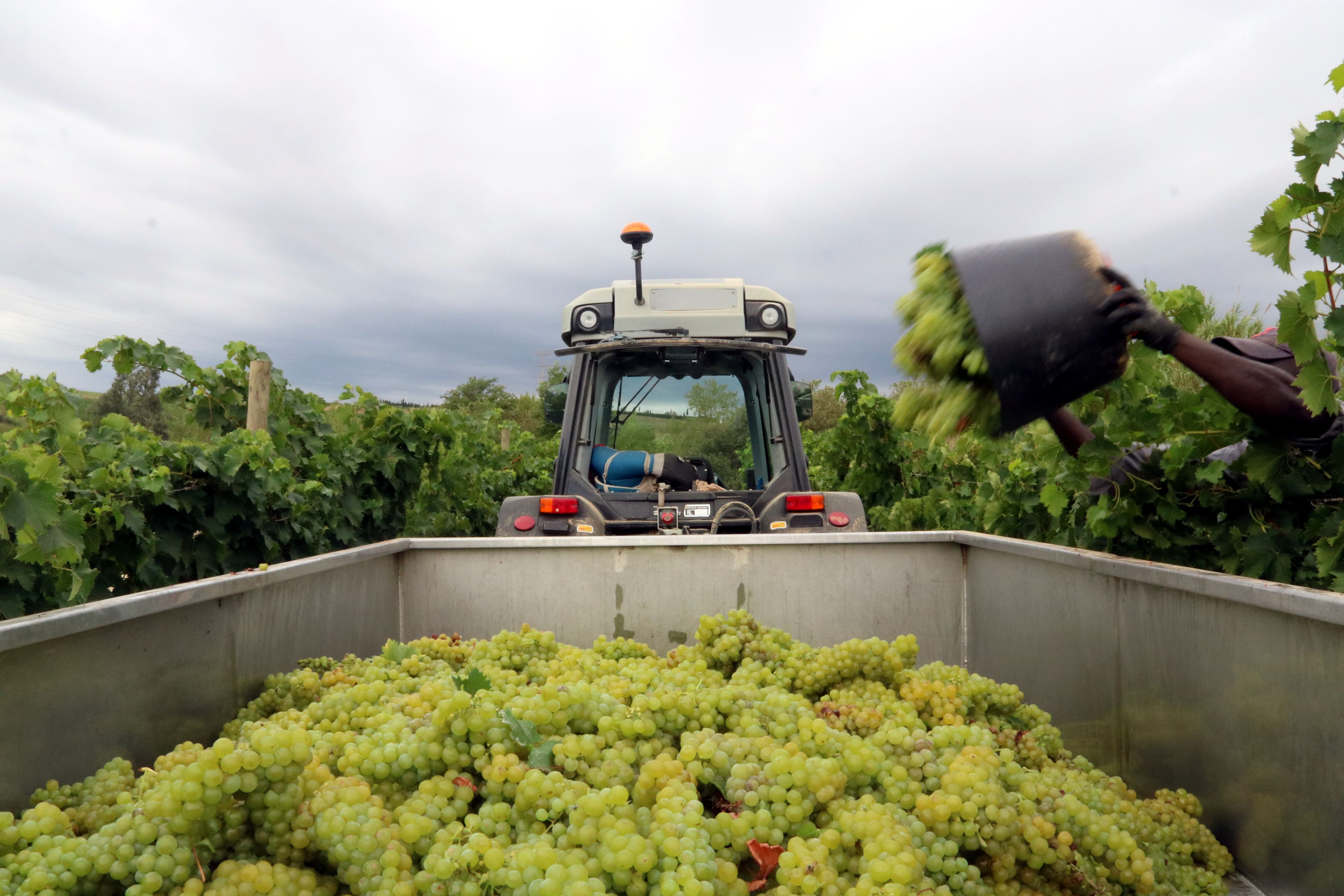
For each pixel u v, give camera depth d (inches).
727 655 109.9
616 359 246.1
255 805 61.5
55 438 219.6
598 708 78.1
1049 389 86.4
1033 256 89.0
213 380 305.0
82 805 65.5
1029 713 100.8
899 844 61.8
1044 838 68.8
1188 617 85.0
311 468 296.0
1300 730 68.0
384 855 61.8
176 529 210.7
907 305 98.5
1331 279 96.5
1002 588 134.8
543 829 65.9
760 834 64.9
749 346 227.6
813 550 148.0
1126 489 126.6
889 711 92.6
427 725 75.2
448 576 149.4
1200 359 95.7
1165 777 89.1
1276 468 108.5
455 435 369.7
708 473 254.7
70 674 69.5
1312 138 93.3
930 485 391.5
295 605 110.1
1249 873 75.5
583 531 221.3
